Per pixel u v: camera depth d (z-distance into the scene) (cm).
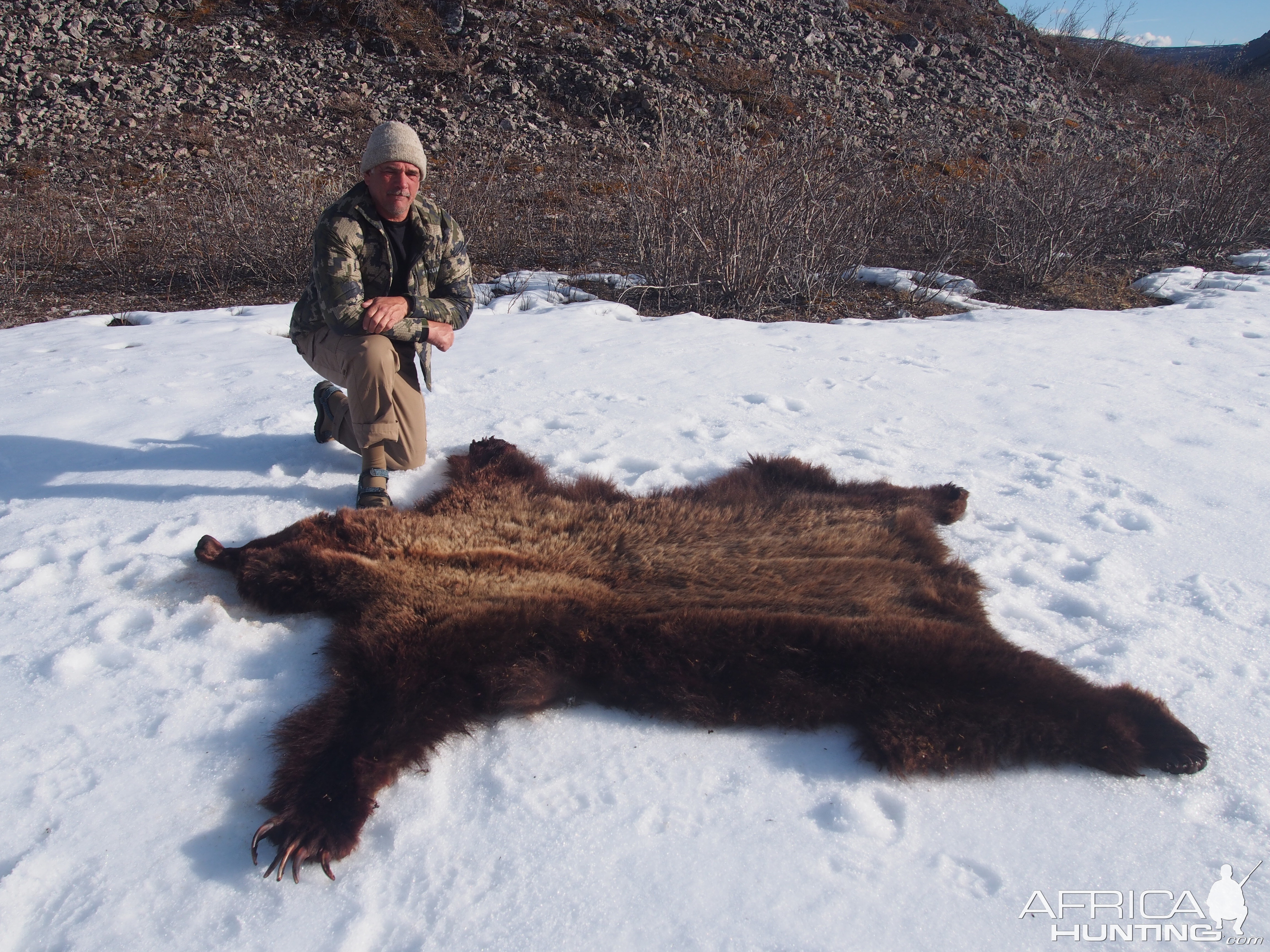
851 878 224
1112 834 238
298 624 322
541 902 217
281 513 402
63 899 217
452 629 295
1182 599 341
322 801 234
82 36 1432
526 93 1549
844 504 396
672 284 891
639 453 477
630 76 1599
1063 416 535
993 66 2008
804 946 205
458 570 331
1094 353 671
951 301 905
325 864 222
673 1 1862
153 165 1220
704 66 1680
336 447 470
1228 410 541
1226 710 280
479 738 273
